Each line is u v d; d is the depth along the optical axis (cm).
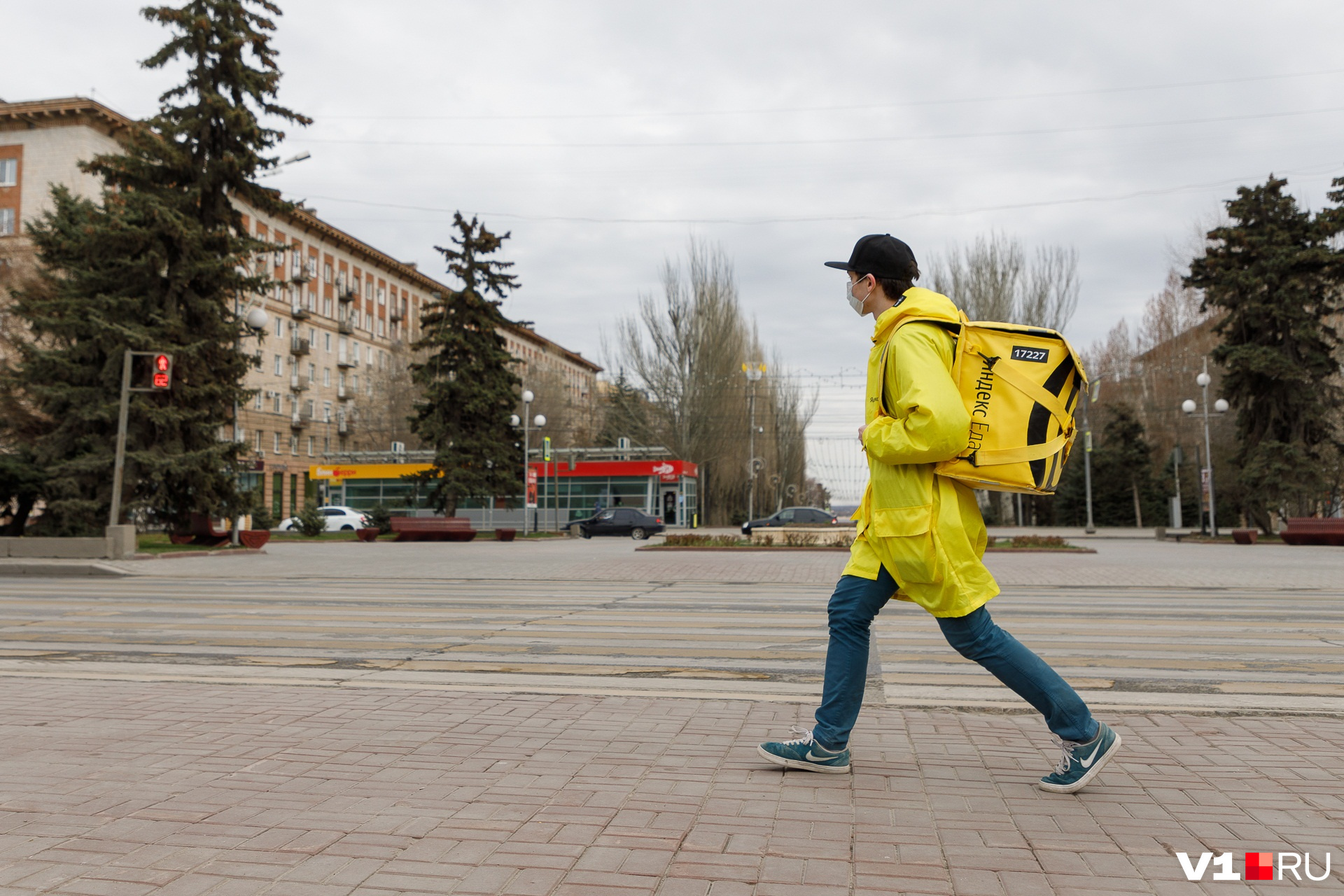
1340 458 3753
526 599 1208
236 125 2605
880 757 411
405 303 8212
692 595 1268
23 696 561
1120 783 369
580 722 485
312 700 546
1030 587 1402
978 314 4750
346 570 1838
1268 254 3512
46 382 2581
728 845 298
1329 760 408
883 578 365
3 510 2648
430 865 281
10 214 4794
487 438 4247
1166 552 2533
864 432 347
